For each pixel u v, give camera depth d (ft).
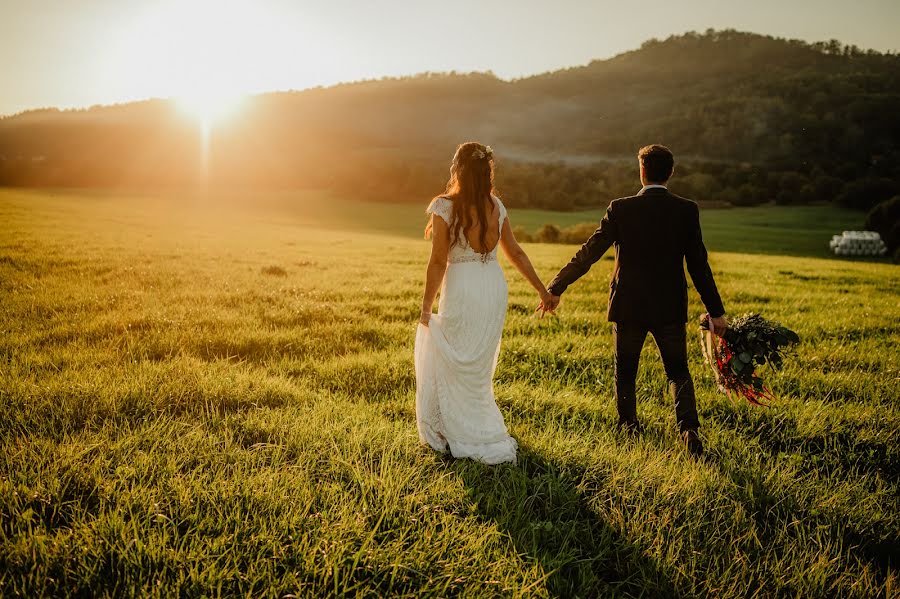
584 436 13.57
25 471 10.14
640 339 13.48
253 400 14.96
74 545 8.25
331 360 19.44
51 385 14.83
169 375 16.22
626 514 10.43
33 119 540.52
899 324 27.81
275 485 10.19
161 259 47.60
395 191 316.40
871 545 10.24
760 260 74.43
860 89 510.99
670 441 13.62
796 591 8.80
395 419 14.47
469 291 11.93
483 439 12.22
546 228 173.27
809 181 336.08
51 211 110.83
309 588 7.91
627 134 566.36
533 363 20.07
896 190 294.66
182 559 8.09
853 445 14.06
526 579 8.37
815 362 20.77
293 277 40.63
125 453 11.24
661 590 8.63
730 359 12.80
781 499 11.15
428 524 9.49
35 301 26.84
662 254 12.75
